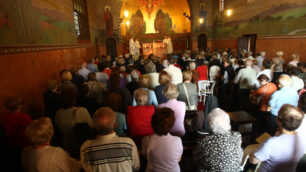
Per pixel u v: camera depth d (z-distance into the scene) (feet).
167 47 55.62
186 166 8.23
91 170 4.92
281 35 28.22
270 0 30.19
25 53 12.75
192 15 52.08
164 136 5.47
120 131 7.98
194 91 10.37
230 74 19.43
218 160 4.99
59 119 7.46
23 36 12.60
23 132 7.80
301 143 5.14
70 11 24.98
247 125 9.87
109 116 4.97
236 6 40.81
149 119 7.70
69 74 11.46
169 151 5.37
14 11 11.62
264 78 11.53
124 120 7.98
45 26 16.51
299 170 6.19
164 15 62.08
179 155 5.62
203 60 23.49
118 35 48.93
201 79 18.02
